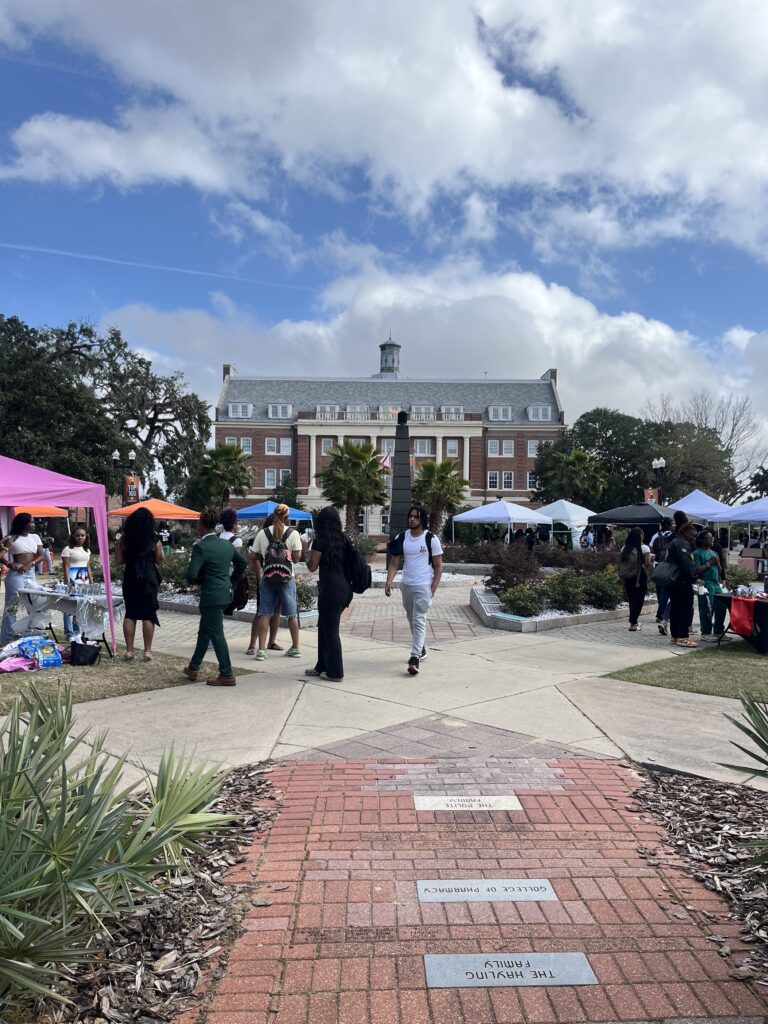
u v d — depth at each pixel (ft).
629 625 38.86
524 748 17.01
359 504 125.29
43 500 28.22
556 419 266.98
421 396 275.80
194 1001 8.02
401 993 8.16
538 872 11.05
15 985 7.43
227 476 144.46
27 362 128.57
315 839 12.19
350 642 33.01
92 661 27.30
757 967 8.62
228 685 23.56
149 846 8.79
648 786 14.65
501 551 64.64
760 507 45.50
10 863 7.55
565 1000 8.04
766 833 12.28
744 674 25.54
